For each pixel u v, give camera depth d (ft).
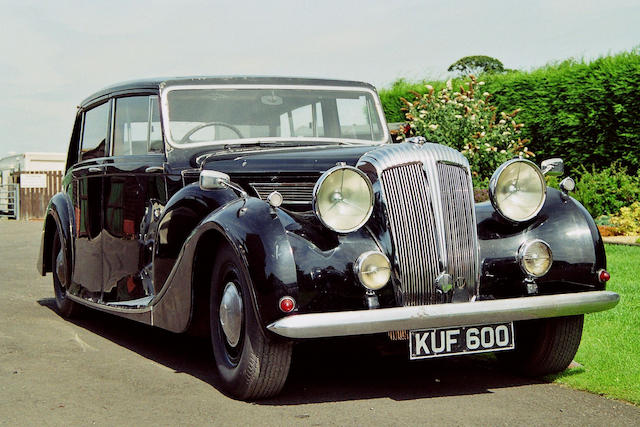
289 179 13.99
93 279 18.74
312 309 11.71
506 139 36.47
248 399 12.70
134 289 16.42
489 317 12.28
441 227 12.64
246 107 17.06
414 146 13.01
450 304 12.17
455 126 36.24
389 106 49.08
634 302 19.66
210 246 13.58
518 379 14.06
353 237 12.42
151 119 16.62
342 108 18.24
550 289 13.19
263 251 11.83
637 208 35.65
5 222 70.08
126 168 17.07
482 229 13.34
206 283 13.97
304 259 11.85
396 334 12.62
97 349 17.02
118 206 17.38
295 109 17.54
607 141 38.52
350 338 12.87
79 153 20.81
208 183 13.37
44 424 11.51
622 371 13.96
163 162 15.81
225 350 13.25
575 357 15.07
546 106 40.24
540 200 13.44
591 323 17.71
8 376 14.47
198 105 16.62
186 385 13.78
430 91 37.40
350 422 11.43
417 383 13.85
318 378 14.28
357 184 12.31
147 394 13.15
